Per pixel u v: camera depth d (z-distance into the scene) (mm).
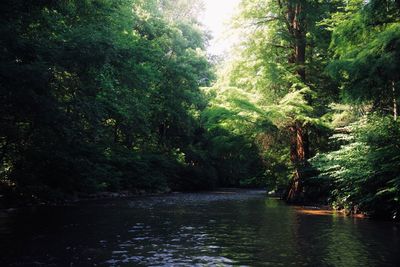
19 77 12617
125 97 25250
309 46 25125
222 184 55125
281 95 23703
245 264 7836
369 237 10969
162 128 43344
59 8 18953
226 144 26047
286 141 25406
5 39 13156
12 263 7848
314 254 8750
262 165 30094
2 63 12469
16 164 20391
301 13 22922
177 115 40344
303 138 23359
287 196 24828
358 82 13445
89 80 17844
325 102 23953
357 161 16031
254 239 10656
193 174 44062
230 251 9062
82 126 17172
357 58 12648
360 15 14523
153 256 8531
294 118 22266
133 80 22438
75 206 19953
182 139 46312
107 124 30125
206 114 24812
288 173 27016
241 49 24922
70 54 15234
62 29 19469
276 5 24016
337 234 11477
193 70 41219
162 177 38625
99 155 27328
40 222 13617
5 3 13992
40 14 17062
